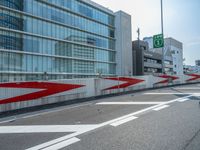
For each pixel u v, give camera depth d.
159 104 8.87
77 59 57.28
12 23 42.91
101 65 66.38
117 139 4.61
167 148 4.02
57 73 51.16
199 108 7.71
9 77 41.69
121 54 72.25
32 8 47.00
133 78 16.08
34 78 46.06
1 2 41.16
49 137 4.94
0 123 6.65
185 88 16.14
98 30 66.44
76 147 4.25
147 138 4.59
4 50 40.91
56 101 10.58
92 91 12.79
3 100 8.40
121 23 73.31
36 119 6.99
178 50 119.88
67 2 55.78
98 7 66.38
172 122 5.82
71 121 6.45
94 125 5.84
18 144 4.54
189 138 4.52
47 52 49.50
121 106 8.77
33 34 46.44
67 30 55.38
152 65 90.38
